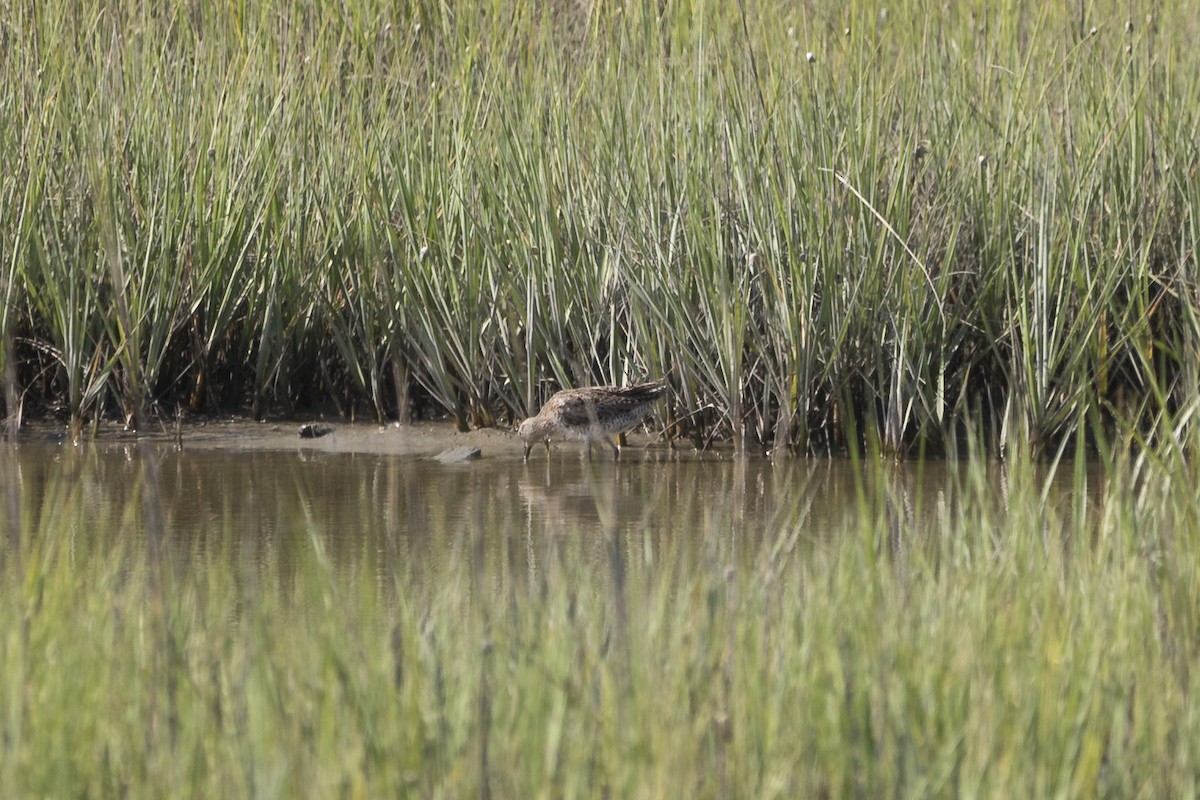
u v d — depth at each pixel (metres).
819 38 30.89
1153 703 13.46
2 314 29.58
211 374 31.59
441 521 23.72
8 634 14.29
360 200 30.81
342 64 33.00
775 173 28.22
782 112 28.77
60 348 30.19
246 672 13.70
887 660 13.75
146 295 30.25
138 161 30.70
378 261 30.00
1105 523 17.55
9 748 12.30
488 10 33.41
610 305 29.66
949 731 12.78
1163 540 16.58
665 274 28.81
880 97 29.09
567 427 27.70
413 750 12.51
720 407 29.06
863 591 15.27
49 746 12.39
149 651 14.70
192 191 30.67
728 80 28.92
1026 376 27.11
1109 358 27.75
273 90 31.94
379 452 29.30
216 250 30.72
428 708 13.27
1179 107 29.34
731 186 28.75
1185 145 28.73
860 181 27.91
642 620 15.50
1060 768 12.45
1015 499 18.12
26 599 15.73
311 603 17.11
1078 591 15.70
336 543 22.16
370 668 13.59
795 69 29.72
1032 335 27.92
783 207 28.09
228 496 25.44
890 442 28.14
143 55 31.81
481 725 12.45
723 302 27.83
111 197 29.02
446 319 30.25
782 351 28.16
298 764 12.34
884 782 12.23
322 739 12.34
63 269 29.72
